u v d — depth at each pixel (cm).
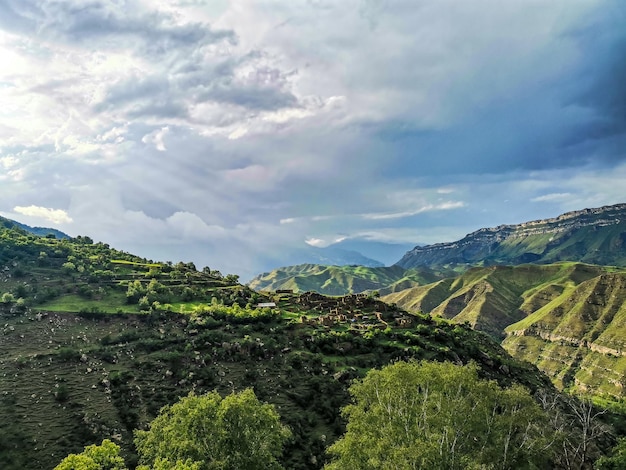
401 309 17538
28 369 10256
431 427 6066
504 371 13188
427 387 6675
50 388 9656
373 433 6184
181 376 10619
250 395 6981
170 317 14250
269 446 6850
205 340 12400
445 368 7038
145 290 16500
